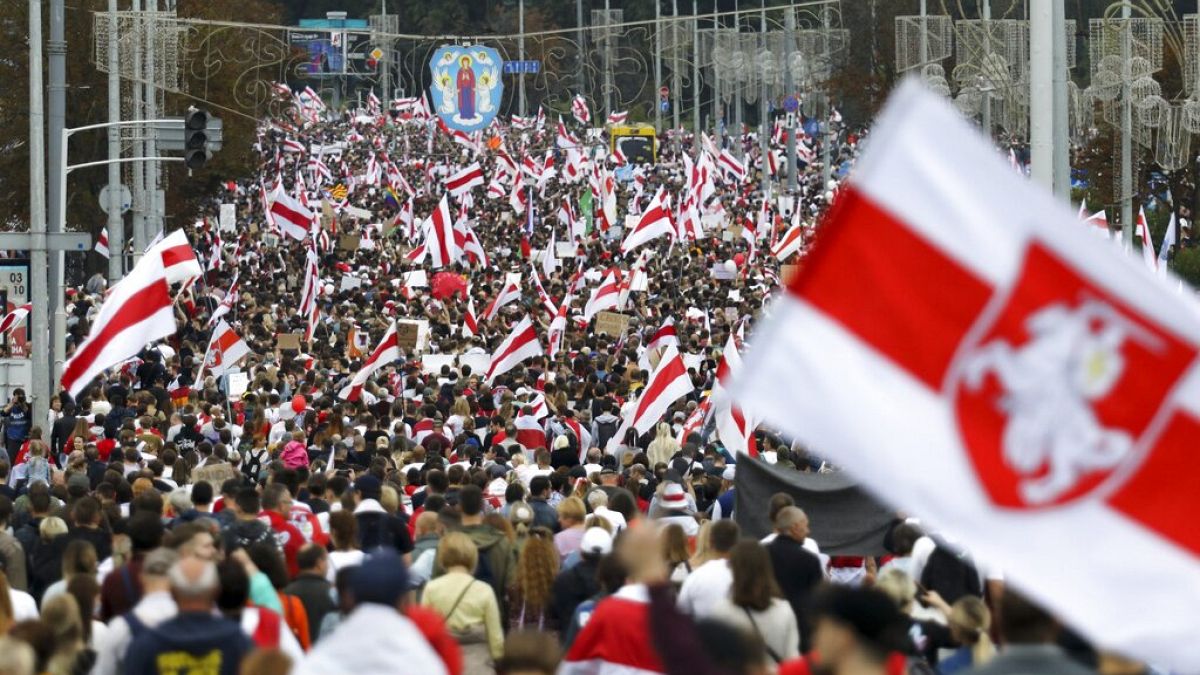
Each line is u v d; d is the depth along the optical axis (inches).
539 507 2105.1
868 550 2021.4
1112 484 661.3
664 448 3080.7
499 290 6688.0
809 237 7613.2
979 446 660.7
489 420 3435.0
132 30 6215.6
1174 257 6550.2
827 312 665.6
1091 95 6471.5
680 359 3129.9
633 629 1178.6
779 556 1528.1
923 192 659.4
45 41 7736.2
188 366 4795.8
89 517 1831.9
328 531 1892.2
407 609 1099.3
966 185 659.4
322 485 2126.0
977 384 661.3
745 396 667.4
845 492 2044.8
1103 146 7445.9
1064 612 651.5
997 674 809.5
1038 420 662.5
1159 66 5856.3
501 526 1845.5
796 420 662.5
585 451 3430.1
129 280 2493.8
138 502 1825.8
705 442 3351.4
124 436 2906.0
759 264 7765.8
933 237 660.1
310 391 4301.2
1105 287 657.6
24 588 1791.3
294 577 1738.4
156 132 5290.4
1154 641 654.5
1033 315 660.7
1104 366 661.3
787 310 667.4
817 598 915.4
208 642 1083.3
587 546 1589.6
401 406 3614.7
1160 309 655.8
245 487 1795.0
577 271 7170.3
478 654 1791.3
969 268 660.1
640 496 2437.3
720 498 2343.8
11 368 4640.8
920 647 1441.9
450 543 1589.6
